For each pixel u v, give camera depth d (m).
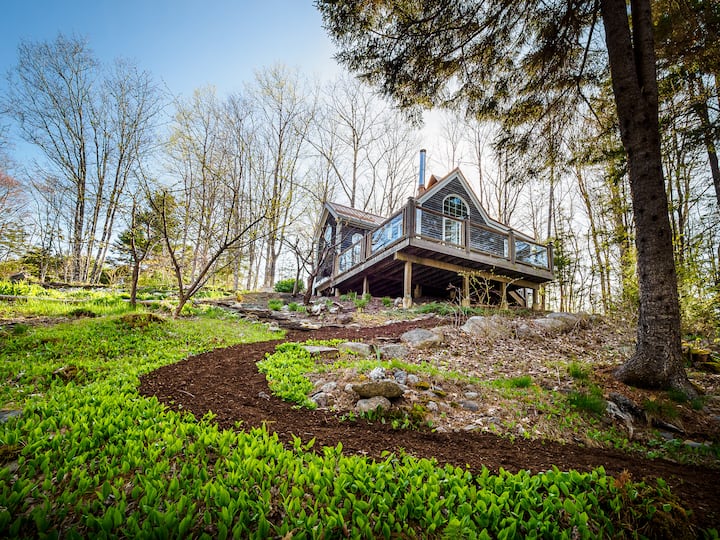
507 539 1.99
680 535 2.10
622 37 5.71
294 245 13.57
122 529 1.87
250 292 16.00
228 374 5.28
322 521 2.00
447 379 5.19
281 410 4.03
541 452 3.40
